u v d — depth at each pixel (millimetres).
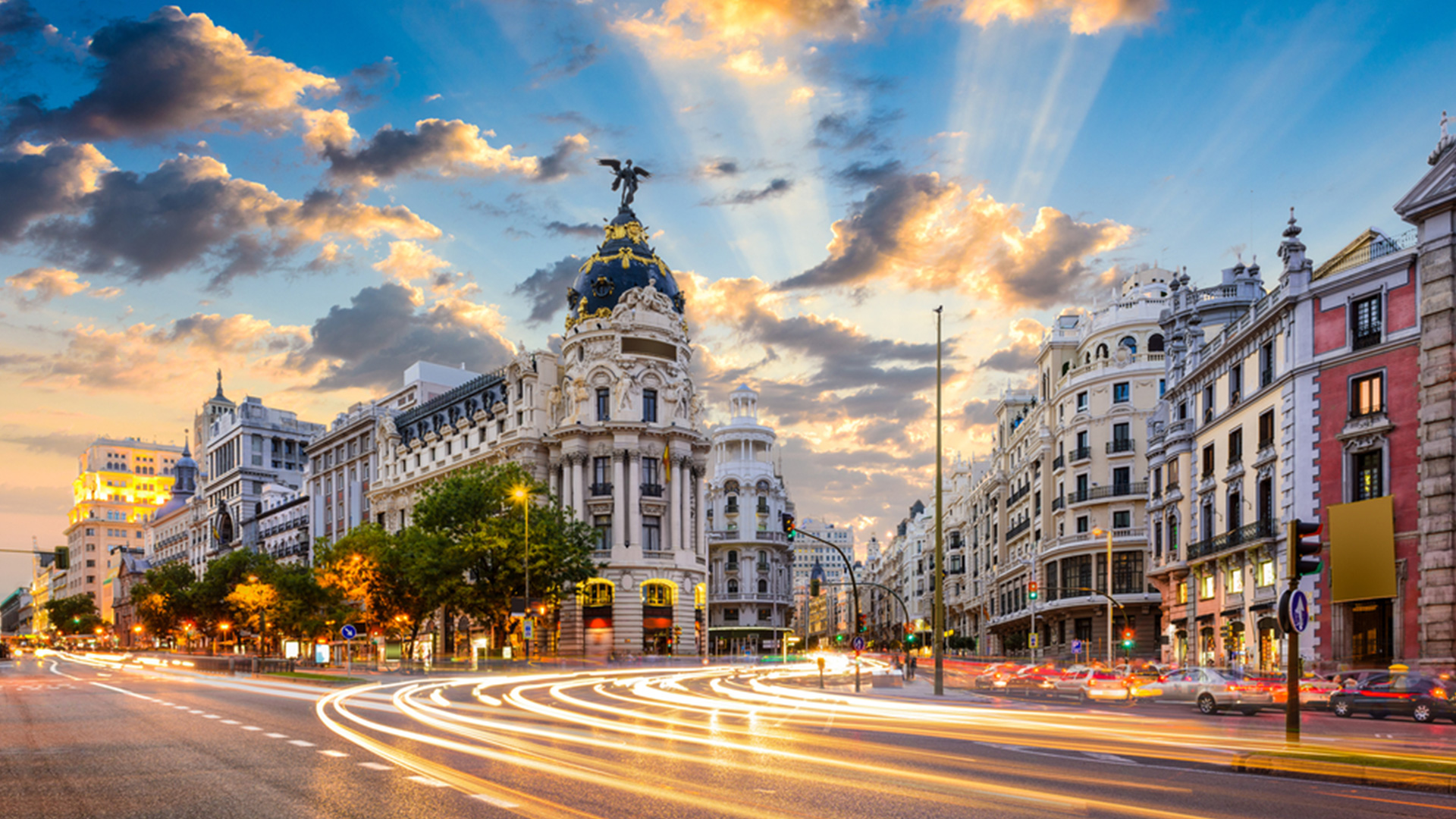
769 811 13875
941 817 13531
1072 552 92188
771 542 176000
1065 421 96062
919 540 187375
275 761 19328
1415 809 14617
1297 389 51000
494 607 82750
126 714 32656
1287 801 15156
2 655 128375
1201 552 61719
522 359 105625
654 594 100500
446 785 16125
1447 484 43938
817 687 56344
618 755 20078
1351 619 48281
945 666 101875
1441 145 46500
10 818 13953
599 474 101188
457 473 89438
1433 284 45125
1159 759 20156
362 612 89688
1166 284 95250
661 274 108625
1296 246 51875
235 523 182500
